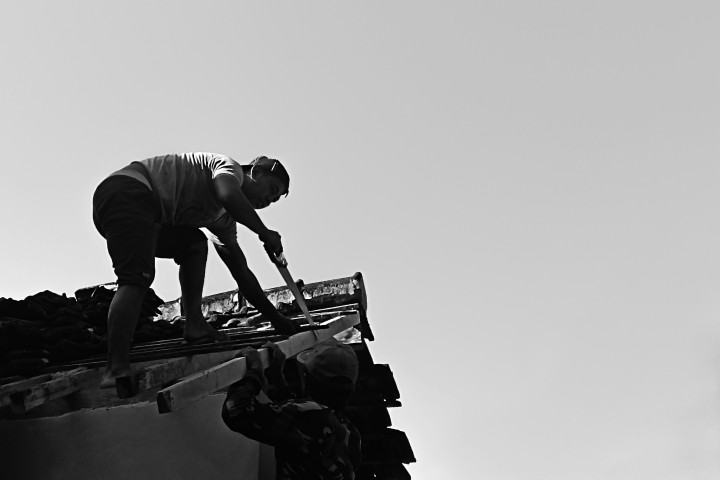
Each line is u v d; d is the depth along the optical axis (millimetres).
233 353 3277
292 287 3898
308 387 3197
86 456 3188
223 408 2896
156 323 5445
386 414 4930
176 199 3607
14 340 3949
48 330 4211
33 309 4465
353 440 3357
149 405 3250
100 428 3225
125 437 3211
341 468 2963
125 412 3240
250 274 4062
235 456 3404
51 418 3244
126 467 3172
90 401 3297
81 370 3383
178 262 4078
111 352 3031
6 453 3205
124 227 3330
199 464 3273
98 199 3447
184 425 3291
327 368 3158
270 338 3701
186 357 3232
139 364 3352
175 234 3961
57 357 4062
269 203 4043
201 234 4066
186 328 3980
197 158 3729
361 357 5055
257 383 2945
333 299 5762
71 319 4535
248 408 2861
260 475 3629
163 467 3205
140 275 3238
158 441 3230
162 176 3613
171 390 2398
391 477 4965
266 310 3998
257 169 3959
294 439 2889
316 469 2910
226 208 3510
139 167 3615
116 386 2717
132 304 3145
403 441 4891
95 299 5398
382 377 4969
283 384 3246
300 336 3584
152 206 3518
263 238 3543
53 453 3201
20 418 3277
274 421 2877
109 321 3096
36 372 3672
